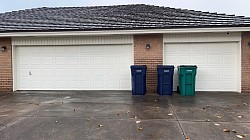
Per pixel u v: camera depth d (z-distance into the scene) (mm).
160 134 4434
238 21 9625
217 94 9180
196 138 4207
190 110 6406
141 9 12789
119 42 10086
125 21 10477
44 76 10625
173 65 9719
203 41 9742
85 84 10492
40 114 6031
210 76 9945
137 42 9969
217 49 9867
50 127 4906
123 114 5988
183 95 8969
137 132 4559
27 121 5359
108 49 10328
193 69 8914
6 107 6938
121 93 9586
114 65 10328
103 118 5609
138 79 9133
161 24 9680
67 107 6895
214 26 9078
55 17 11867
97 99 8234
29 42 10438
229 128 4766
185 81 8961
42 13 12969
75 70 10508
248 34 9523
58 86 10594
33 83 10664
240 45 9578
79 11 13000
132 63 10125
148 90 9922
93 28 9578
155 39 9875
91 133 4523
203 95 8961
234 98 8289
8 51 10492
